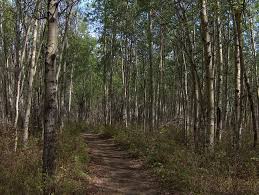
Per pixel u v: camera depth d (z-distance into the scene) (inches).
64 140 737.0
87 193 426.6
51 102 351.6
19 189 371.9
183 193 419.2
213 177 466.0
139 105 1957.4
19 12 792.9
